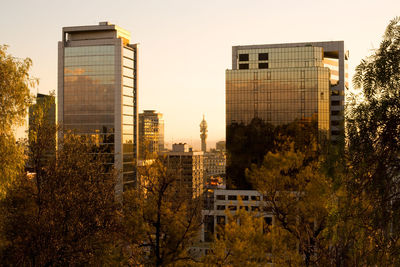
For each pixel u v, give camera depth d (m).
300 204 30.70
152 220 23.11
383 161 18.50
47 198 25.09
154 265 22.81
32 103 24.64
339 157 20.70
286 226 31.69
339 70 159.88
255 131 125.50
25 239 23.44
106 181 27.69
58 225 24.61
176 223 23.12
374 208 18.78
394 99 18.44
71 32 158.88
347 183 20.20
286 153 36.09
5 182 23.08
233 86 129.38
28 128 25.73
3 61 23.48
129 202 24.91
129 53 161.00
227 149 124.38
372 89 18.97
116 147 151.88
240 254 26.48
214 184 190.12
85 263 24.72
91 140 29.36
